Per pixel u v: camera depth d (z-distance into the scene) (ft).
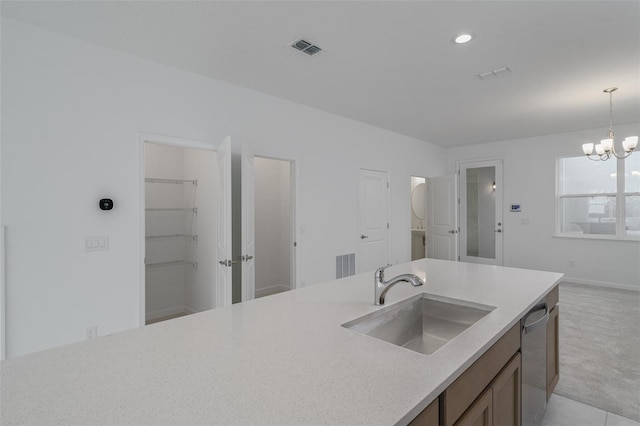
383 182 17.78
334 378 3.01
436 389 2.88
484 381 3.88
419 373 3.11
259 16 7.45
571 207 18.74
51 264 8.04
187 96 10.32
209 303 12.48
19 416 2.46
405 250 19.25
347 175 15.60
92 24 7.77
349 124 15.70
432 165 21.67
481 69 10.17
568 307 13.94
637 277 16.52
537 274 7.56
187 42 8.61
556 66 9.94
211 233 12.29
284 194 17.95
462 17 7.48
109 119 8.89
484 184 21.65
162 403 2.62
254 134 12.00
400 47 8.81
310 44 8.71
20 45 7.65
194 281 13.70
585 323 12.12
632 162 16.74
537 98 12.76
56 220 8.11
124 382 2.94
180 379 2.99
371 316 4.92
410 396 2.73
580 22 7.64
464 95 12.47
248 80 11.07
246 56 9.36
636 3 6.91
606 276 17.37
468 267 8.48
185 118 10.28
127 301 9.14
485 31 8.05
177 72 10.11
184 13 7.34
